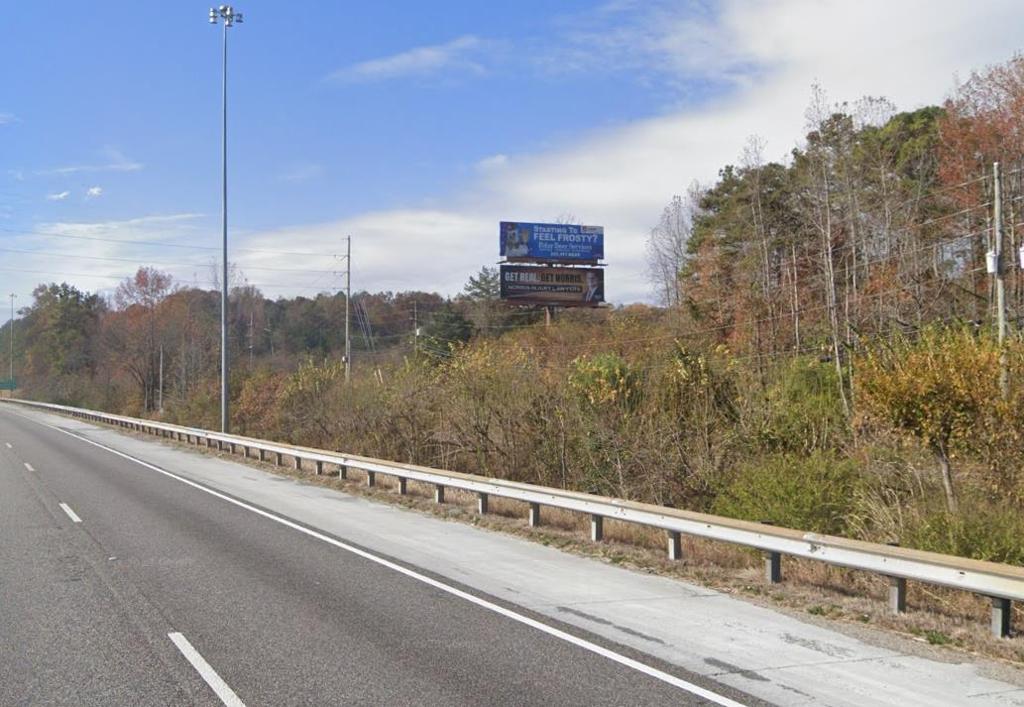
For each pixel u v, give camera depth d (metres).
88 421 57.78
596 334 57.94
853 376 15.07
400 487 19.17
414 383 28.39
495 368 24.95
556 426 22.66
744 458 18.72
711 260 54.16
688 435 19.72
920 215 41.59
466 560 11.73
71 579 9.98
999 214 21.56
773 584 10.21
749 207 51.56
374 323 107.81
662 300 65.88
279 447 26.16
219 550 12.03
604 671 6.80
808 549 9.59
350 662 6.90
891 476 14.49
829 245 37.50
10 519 14.81
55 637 7.53
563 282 62.19
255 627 7.93
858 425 16.59
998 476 12.57
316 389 35.19
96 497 18.06
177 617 8.26
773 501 14.48
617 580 10.59
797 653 7.44
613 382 21.58
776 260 49.31
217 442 34.44
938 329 20.00
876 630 8.30
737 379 20.89
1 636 7.55
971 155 40.03
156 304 87.94
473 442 24.78
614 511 12.71
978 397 12.53
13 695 6.05
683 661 7.13
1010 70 38.84
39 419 60.03
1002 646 7.58
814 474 14.48
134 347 82.75
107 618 8.20
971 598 9.73
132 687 6.23
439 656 7.12
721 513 15.92
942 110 45.06
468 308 88.69
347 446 29.75
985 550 10.45
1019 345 12.91
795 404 20.08
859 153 43.94
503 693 6.23
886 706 6.11
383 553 12.09
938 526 11.23
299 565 11.04
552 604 9.16
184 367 67.12
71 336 114.06
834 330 31.89
